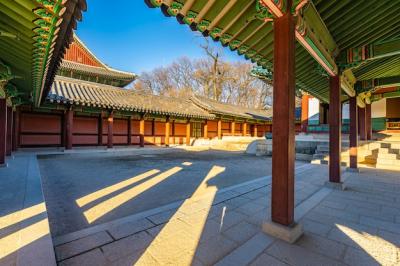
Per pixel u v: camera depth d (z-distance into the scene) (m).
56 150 11.84
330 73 4.83
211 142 19.94
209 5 2.56
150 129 17.33
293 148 2.79
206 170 7.85
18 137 11.34
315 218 3.38
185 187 5.36
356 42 4.34
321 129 15.46
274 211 2.82
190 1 2.50
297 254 2.36
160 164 9.17
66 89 12.57
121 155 12.48
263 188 5.16
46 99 10.20
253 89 38.84
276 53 2.81
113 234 2.76
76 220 3.30
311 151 11.59
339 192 4.83
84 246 2.47
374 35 4.06
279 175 2.77
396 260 2.25
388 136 11.96
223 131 23.53
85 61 22.11
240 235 2.79
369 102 10.21
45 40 3.31
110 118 12.91
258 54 4.16
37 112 12.02
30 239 2.40
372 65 5.52
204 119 20.00
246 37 3.41
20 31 3.14
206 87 37.12
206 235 2.78
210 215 3.45
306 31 3.00
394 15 3.40
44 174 6.69
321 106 15.68
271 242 2.60
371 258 2.29
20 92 7.89
